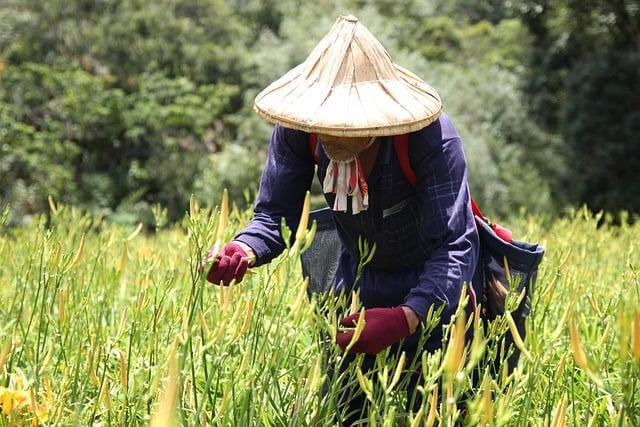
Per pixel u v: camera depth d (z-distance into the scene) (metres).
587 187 20.39
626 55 20.45
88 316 3.20
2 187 15.98
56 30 19.48
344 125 2.33
